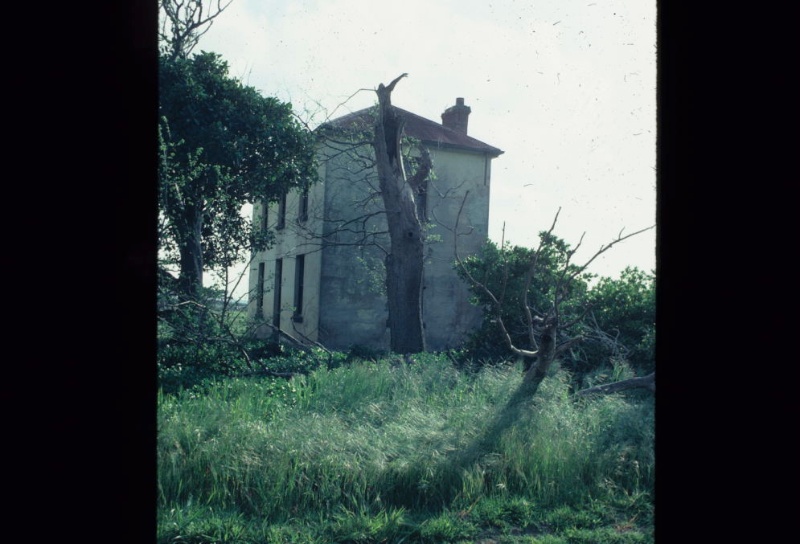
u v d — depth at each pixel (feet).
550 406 23.58
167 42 47.32
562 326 26.55
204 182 42.52
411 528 15.93
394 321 48.32
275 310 74.90
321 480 18.03
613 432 22.22
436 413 24.14
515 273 44.27
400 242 48.55
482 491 18.69
